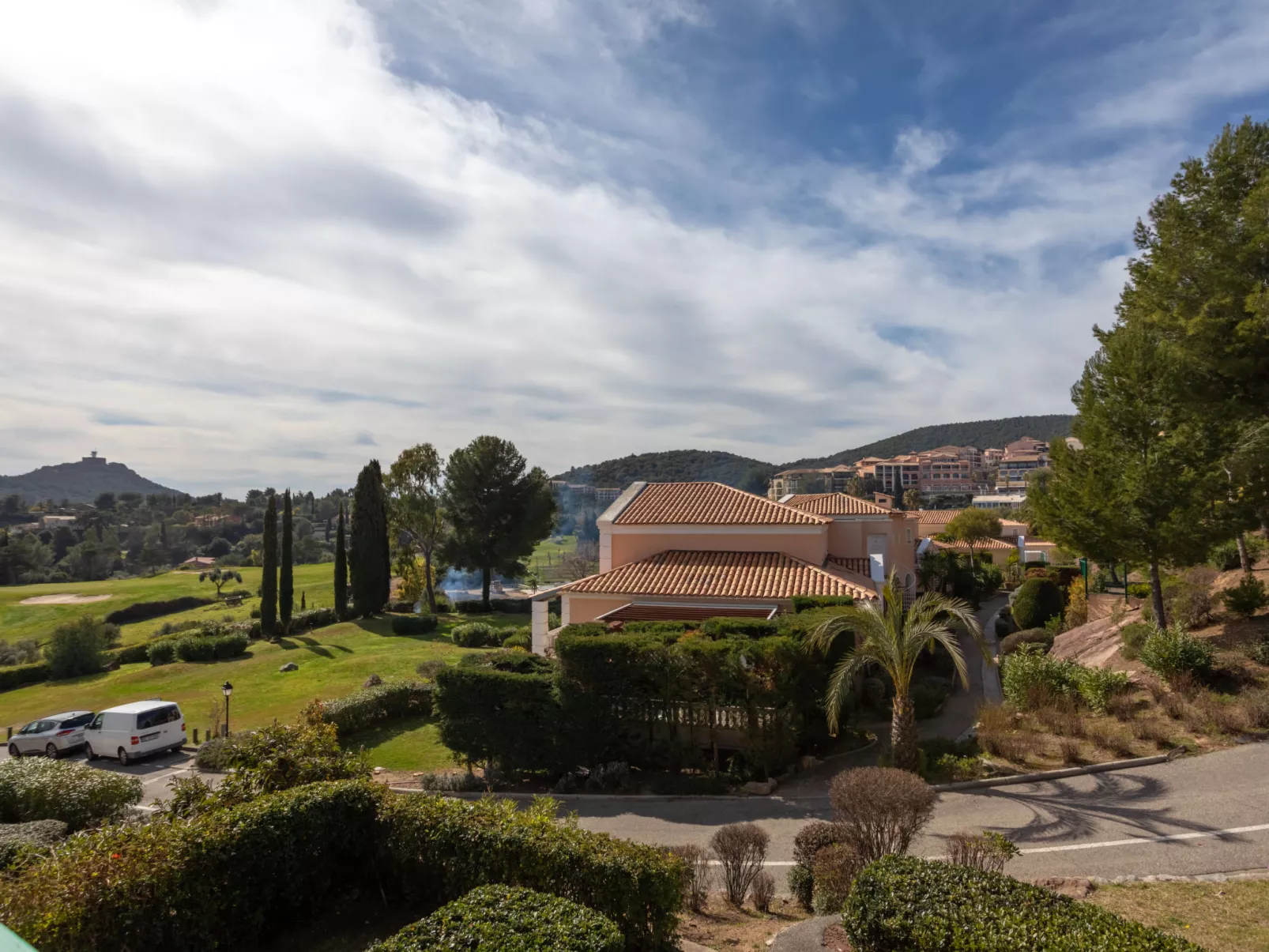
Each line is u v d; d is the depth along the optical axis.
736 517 24.42
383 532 51.84
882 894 6.20
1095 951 5.02
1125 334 20.08
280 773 10.03
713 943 7.95
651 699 15.89
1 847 10.27
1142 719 14.99
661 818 13.53
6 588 81.38
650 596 21.69
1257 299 17.77
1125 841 10.25
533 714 16.28
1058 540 21.47
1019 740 14.69
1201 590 20.83
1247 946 6.98
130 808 14.41
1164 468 18.52
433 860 8.05
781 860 11.14
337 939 7.83
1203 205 19.80
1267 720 13.68
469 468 52.97
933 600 14.72
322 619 48.88
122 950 6.43
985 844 8.41
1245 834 10.03
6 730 30.19
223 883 7.29
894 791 8.74
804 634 15.88
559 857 7.31
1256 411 19.31
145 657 44.78
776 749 15.05
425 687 24.05
